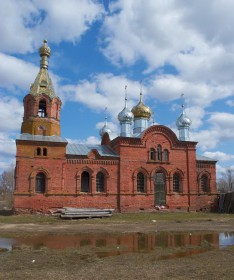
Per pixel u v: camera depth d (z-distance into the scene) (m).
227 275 12.55
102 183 47.94
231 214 45.91
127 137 49.50
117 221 35.81
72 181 45.94
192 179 52.28
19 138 44.72
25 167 44.09
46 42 51.94
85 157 47.09
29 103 48.12
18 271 13.50
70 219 37.91
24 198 43.44
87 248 19.03
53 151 45.69
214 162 54.69
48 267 14.27
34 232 26.38
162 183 50.81
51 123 47.72
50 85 49.72
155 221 35.75
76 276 12.59
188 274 12.80
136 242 21.48
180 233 25.81
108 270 13.57
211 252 17.69
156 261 15.46
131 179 48.91
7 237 23.80
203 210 52.19
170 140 52.12
